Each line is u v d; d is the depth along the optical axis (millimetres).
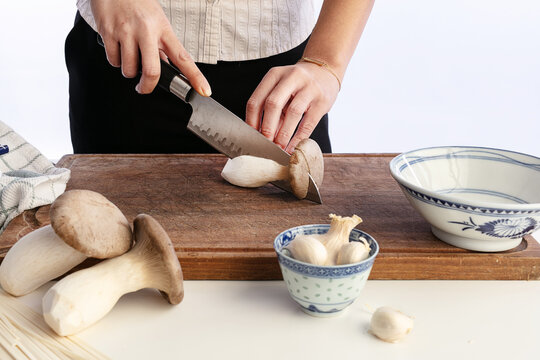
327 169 1294
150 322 778
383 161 1350
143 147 1580
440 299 851
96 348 725
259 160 1150
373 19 2992
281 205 1102
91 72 1530
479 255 902
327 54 1305
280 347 734
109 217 781
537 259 899
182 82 1163
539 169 982
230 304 827
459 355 724
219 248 913
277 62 1521
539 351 735
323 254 775
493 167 1027
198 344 736
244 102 1540
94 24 1416
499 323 792
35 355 710
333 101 1294
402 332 734
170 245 776
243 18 1445
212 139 1191
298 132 1279
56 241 815
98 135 1604
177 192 1153
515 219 840
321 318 795
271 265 888
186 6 1413
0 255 883
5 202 1035
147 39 1108
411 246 935
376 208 1093
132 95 1521
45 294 771
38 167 1225
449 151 1048
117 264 778
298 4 1511
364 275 764
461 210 854
